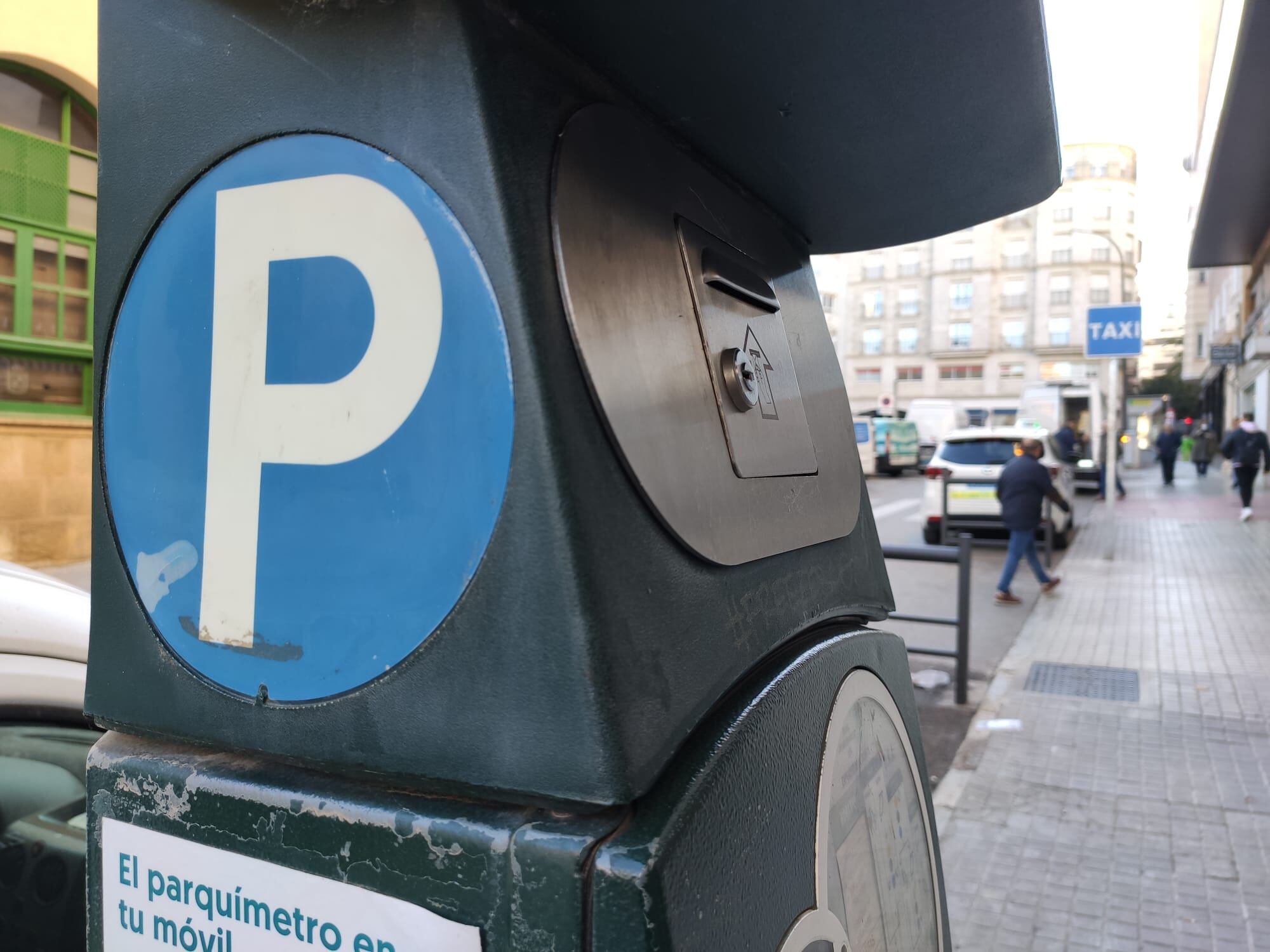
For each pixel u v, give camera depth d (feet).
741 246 3.39
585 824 2.00
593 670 1.97
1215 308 124.77
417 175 2.16
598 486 2.10
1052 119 3.39
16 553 26.68
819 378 3.81
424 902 2.09
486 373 2.07
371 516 2.20
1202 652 19.89
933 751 14.16
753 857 2.33
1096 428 62.13
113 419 2.58
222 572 2.39
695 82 2.76
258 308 2.36
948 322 211.20
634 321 2.40
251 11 2.38
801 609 3.00
